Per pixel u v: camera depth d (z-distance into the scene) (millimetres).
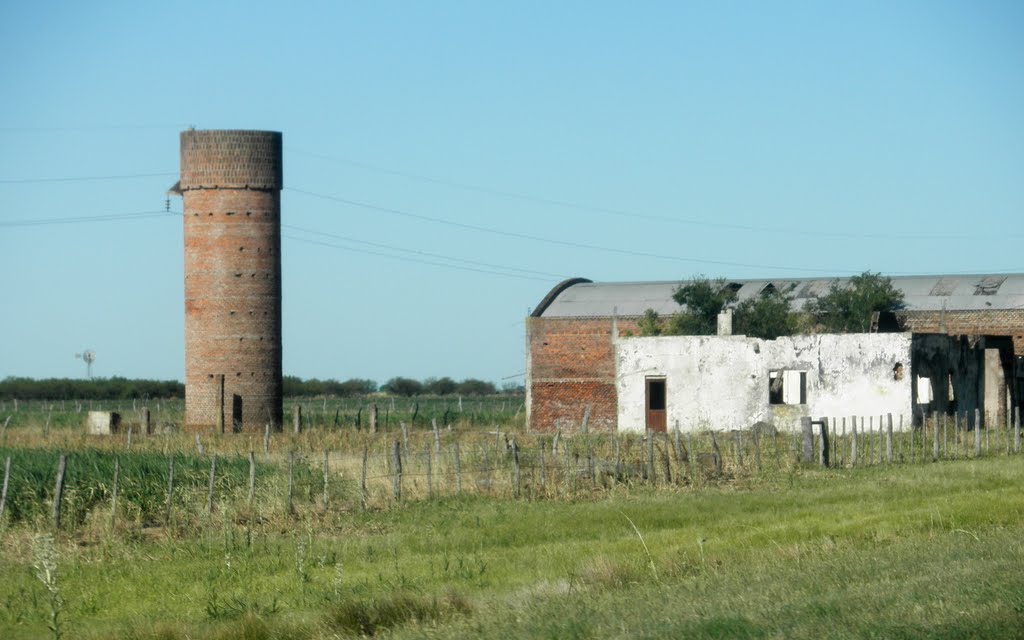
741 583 22422
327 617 22594
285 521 35719
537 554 29172
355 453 55625
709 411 67562
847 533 29641
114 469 38781
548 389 72875
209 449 58906
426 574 27203
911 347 63750
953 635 16734
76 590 27016
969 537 27031
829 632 17438
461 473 42219
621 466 42938
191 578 28000
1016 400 74500
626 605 21141
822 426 47812
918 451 51781
